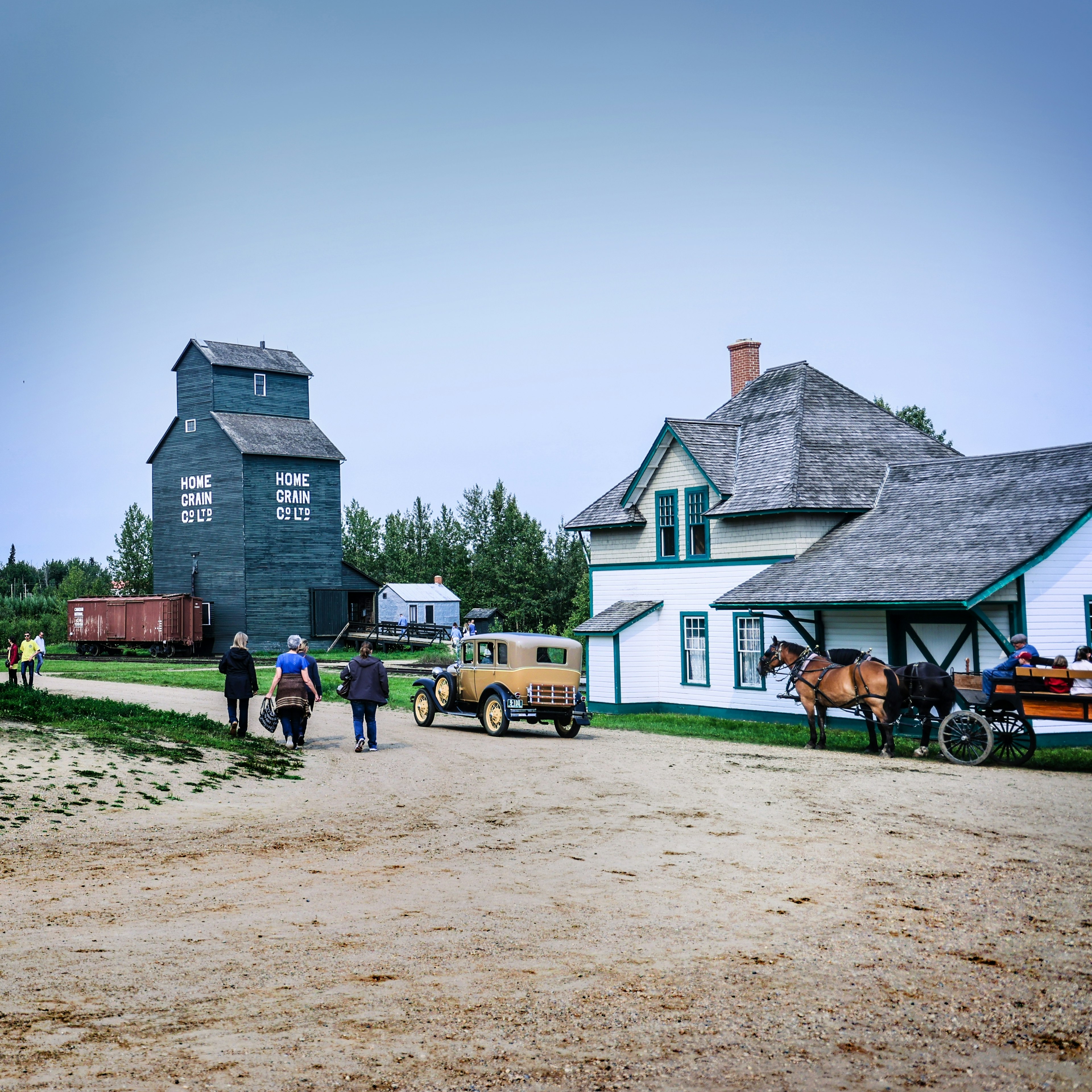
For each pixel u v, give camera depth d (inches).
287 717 802.8
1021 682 724.7
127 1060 229.5
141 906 357.4
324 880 399.2
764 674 900.6
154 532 2679.6
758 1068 231.1
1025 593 851.4
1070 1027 254.7
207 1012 260.1
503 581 3599.9
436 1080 222.8
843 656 845.2
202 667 2011.6
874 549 987.3
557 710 933.2
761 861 432.5
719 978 289.9
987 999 273.6
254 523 2519.7
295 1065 229.0
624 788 629.9
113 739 689.6
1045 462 975.0
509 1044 242.7
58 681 1552.7
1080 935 329.1
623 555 1305.4
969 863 428.8
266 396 2650.1
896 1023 257.9
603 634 1245.7
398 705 1283.2
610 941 323.3
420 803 579.2
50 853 430.0
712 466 1181.1
